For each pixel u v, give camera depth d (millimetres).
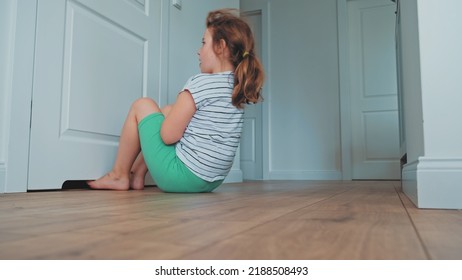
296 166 3881
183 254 399
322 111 3820
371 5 3713
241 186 2092
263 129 3984
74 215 708
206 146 1334
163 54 2041
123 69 1765
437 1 880
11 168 1262
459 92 854
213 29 1388
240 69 1337
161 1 2031
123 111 1768
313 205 925
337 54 3787
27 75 1314
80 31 1535
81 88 1539
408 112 1321
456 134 847
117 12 1714
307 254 402
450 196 836
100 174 1631
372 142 3641
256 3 4086
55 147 1421
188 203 964
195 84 1316
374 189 1743
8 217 677
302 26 3928
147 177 1889
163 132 1345
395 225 599
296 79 3926
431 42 878
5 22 1259
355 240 476
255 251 414
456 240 484
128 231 529
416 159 1003
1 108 1247
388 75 3635
